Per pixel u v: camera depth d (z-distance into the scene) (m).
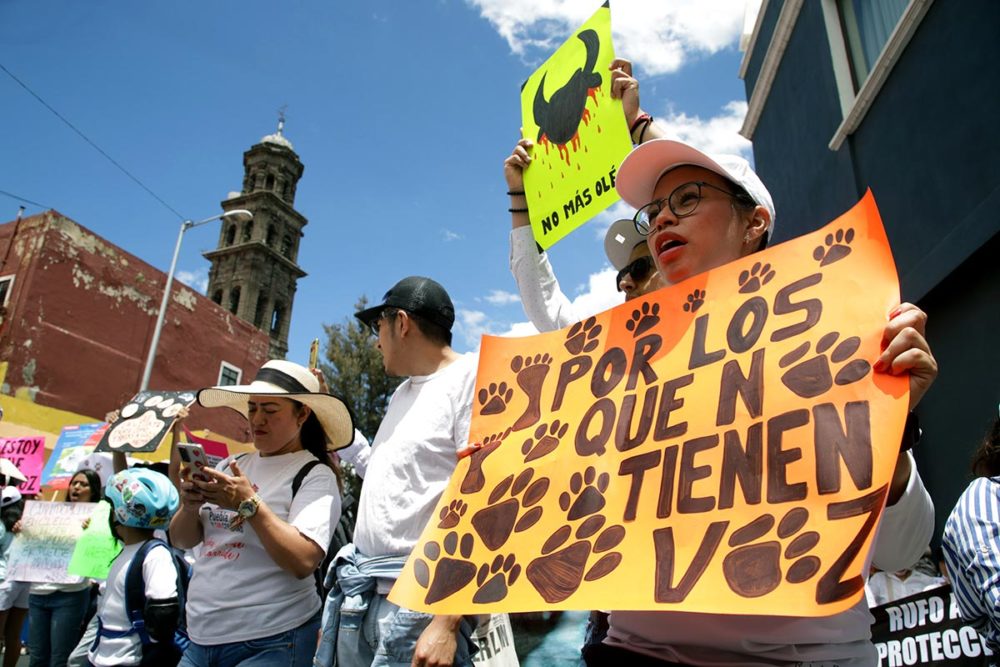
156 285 21.78
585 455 1.50
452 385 2.39
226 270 44.03
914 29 5.31
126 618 3.21
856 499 1.07
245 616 2.52
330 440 3.14
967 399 4.77
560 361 1.72
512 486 1.58
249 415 2.97
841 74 6.69
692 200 1.65
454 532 1.60
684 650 1.26
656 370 1.50
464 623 2.18
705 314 1.49
